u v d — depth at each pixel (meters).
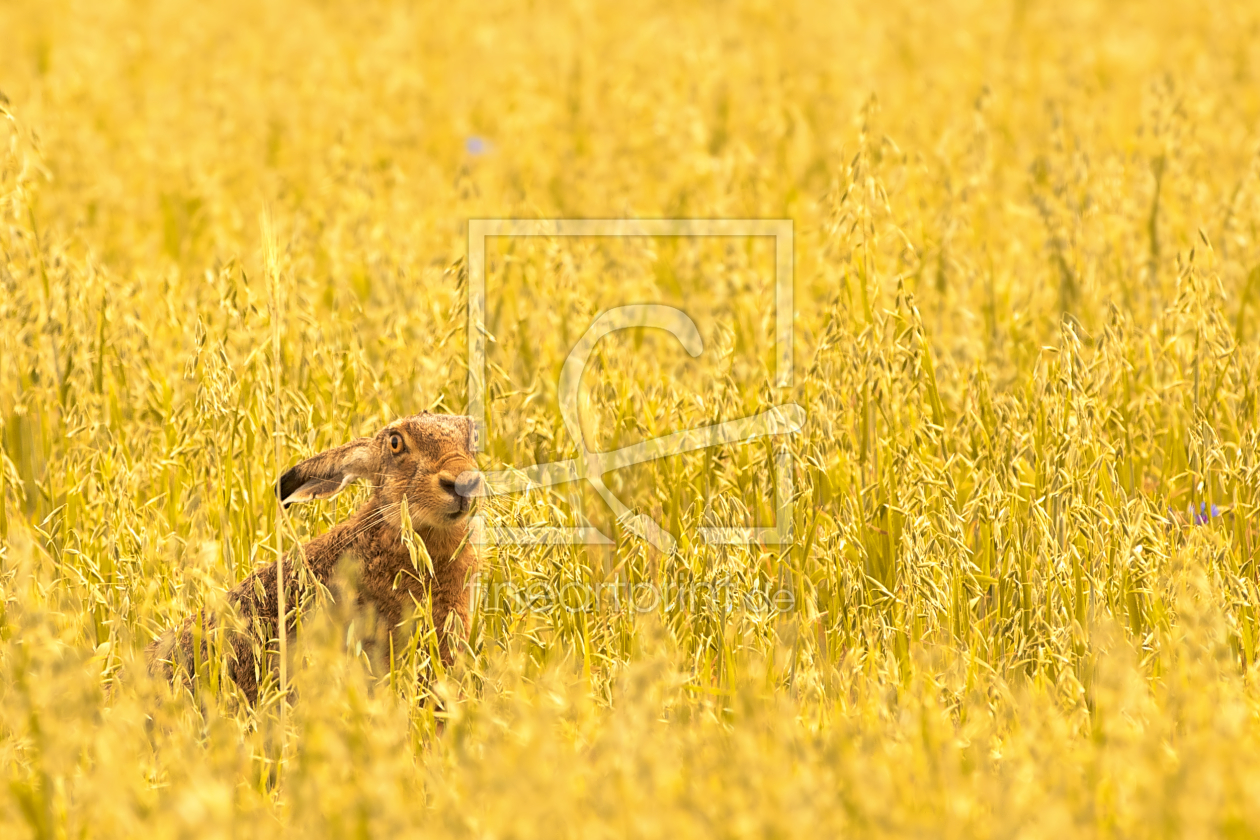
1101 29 47.81
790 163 35.44
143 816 11.42
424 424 15.76
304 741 12.42
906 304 17.75
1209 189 28.11
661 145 36.84
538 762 11.01
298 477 15.88
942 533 15.85
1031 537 15.96
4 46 46.78
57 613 13.78
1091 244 25.36
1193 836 10.09
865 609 15.70
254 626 15.05
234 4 54.31
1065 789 11.12
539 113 38.78
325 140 37.84
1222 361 18.64
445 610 15.67
